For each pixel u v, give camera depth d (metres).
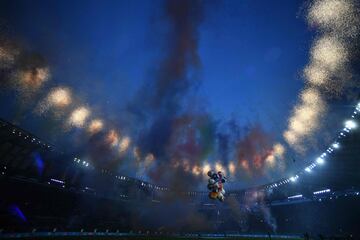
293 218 53.50
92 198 48.22
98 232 40.53
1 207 32.34
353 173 36.84
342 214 40.81
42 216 38.00
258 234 52.50
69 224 41.44
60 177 41.53
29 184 35.25
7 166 32.44
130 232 47.59
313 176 46.91
